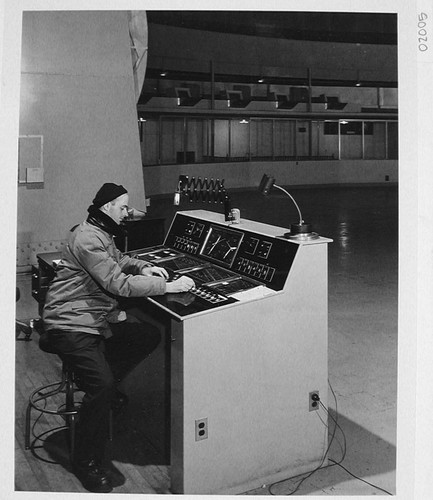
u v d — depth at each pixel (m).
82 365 2.27
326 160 17.02
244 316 2.17
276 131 17.83
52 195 4.76
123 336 2.58
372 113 17.64
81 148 4.82
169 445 2.40
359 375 3.33
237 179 15.85
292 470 2.32
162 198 13.86
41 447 2.55
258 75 16.64
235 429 2.20
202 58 15.64
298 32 16.75
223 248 2.74
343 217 10.47
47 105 4.68
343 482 2.27
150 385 2.60
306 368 2.32
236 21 15.87
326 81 17.56
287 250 2.33
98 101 4.86
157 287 2.29
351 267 6.39
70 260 2.37
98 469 2.27
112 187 2.40
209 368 2.12
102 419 2.27
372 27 17.30
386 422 2.77
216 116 15.84
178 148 16.39
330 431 2.67
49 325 2.31
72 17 4.70
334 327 4.23
